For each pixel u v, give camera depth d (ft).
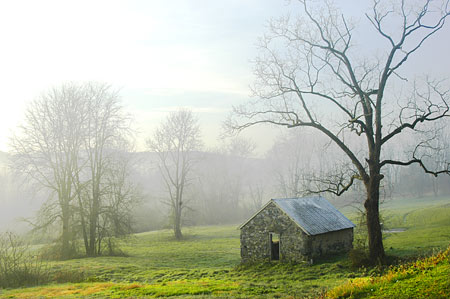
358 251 95.71
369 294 44.01
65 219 164.45
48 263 136.98
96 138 179.11
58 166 169.27
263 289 75.56
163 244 215.72
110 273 115.85
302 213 116.98
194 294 72.90
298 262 108.58
